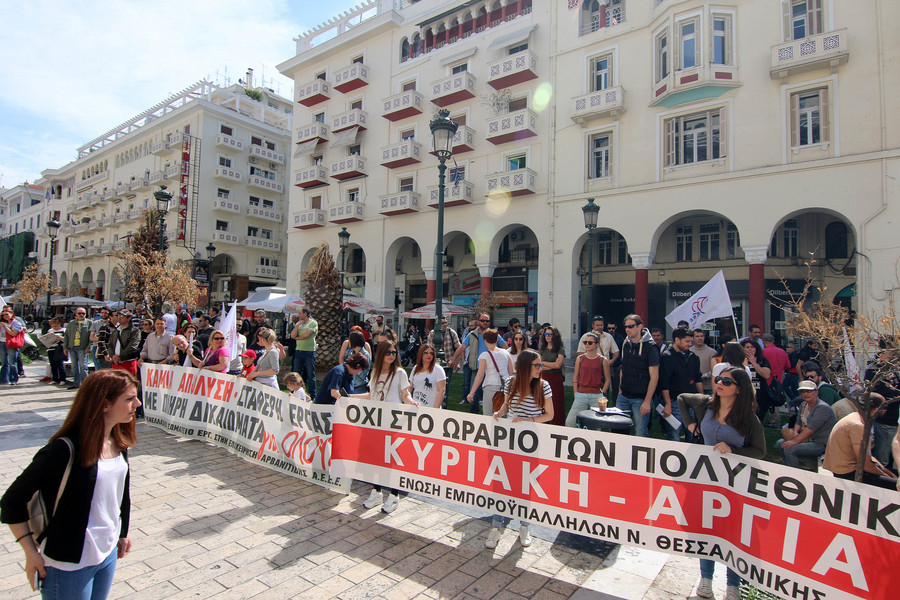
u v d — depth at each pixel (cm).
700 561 356
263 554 398
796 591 300
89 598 227
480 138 2270
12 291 5391
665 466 360
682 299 2038
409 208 2372
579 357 671
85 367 1146
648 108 1809
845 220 1473
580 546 430
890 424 492
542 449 405
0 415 852
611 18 1944
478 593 350
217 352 738
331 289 1454
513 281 2439
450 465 448
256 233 3841
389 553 406
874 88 1422
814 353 965
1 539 423
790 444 558
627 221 1820
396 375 523
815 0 1518
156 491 529
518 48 2202
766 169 1555
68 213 4969
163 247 1537
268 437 613
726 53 1634
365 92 2725
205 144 3581
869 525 279
